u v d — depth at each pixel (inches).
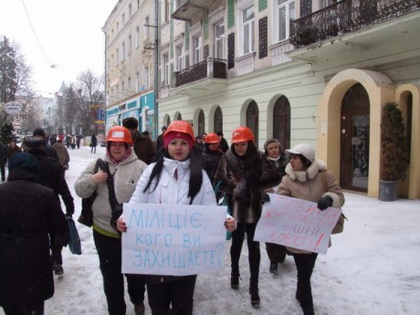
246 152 149.9
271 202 129.5
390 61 373.1
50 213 113.6
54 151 291.0
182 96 856.9
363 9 355.6
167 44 959.6
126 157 124.9
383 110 357.1
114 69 1546.5
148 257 101.0
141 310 135.7
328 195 127.3
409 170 358.3
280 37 538.9
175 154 102.0
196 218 100.9
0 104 872.3
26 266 107.7
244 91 611.5
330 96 418.6
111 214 118.7
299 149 129.5
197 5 728.3
